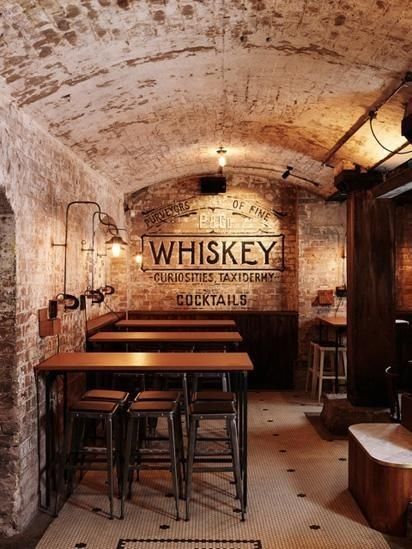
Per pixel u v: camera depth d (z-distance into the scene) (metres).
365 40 3.64
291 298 9.09
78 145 5.52
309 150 6.66
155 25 3.43
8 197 3.79
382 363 6.18
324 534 3.82
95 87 4.22
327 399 6.62
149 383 6.91
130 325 7.49
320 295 8.79
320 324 8.58
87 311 6.73
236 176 9.02
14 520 3.83
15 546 3.67
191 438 4.11
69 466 4.23
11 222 3.91
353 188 6.22
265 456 5.48
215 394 4.52
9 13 2.92
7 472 3.85
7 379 3.88
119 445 4.57
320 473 5.01
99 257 7.25
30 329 4.21
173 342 6.07
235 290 9.12
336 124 5.42
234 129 6.25
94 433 5.41
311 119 5.50
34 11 2.97
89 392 4.68
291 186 9.02
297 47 3.90
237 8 3.30
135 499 4.43
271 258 9.12
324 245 8.85
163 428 6.50
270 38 3.76
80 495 4.52
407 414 4.60
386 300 6.17
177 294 9.09
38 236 4.47
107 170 7.05
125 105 4.86
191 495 4.50
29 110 4.13
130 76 4.21
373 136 5.36
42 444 4.41
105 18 3.23
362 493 4.17
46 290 4.69
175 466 4.10
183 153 7.29
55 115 4.47
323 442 5.93
